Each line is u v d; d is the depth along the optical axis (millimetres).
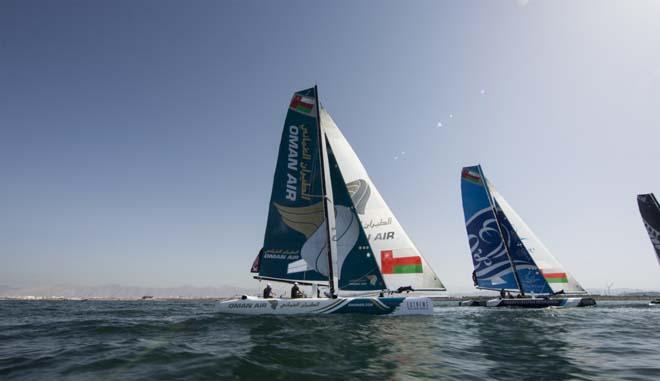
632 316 22688
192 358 8945
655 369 8281
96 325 16422
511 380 7273
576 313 24422
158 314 26016
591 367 8438
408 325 14844
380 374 7609
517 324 16953
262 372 7680
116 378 7277
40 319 21641
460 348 10523
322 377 7352
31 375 7582
